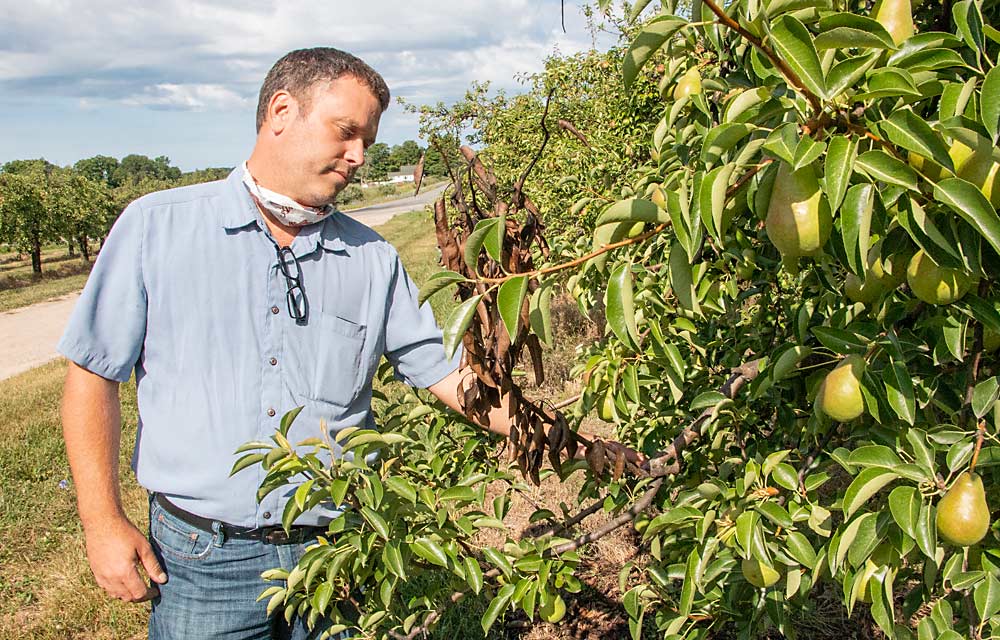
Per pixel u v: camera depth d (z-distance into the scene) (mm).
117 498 2031
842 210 1066
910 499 1281
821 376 1832
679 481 2631
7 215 29453
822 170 1156
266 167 1996
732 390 1995
